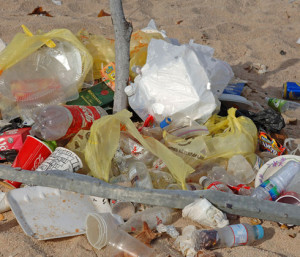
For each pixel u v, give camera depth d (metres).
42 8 3.21
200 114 1.89
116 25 1.86
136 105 1.94
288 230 1.64
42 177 1.66
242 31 3.11
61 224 1.61
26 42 1.91
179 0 3.55
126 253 1.53
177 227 1.63
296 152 1.99
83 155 1.76
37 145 1.74
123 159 1.77
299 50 2.85
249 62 2.64
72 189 1.65
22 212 1.62
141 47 2.16
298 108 2.26
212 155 1.80
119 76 1.93
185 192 1.64
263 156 1.90
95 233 1.56
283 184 1.70
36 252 1.54
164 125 1.87
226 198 1.63
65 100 1.95
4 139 1.79
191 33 2.99
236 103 2.10
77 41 1.98
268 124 1.99
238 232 1.57
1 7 3.20
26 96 1.91
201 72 1.89
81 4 3.34
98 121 1.73
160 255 1.54
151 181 1.71
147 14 3.29
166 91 1.89
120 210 1.65
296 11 3.41
